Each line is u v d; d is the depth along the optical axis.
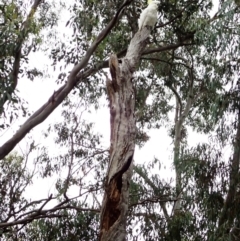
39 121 7.54
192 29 8.77
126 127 4.11
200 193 7.73
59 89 8.04
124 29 9.67
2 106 7.06
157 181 9.02
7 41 7.24
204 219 7.88
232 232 7.09
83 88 9.15
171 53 11.08
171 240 8.22
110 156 4.03
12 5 7.39
